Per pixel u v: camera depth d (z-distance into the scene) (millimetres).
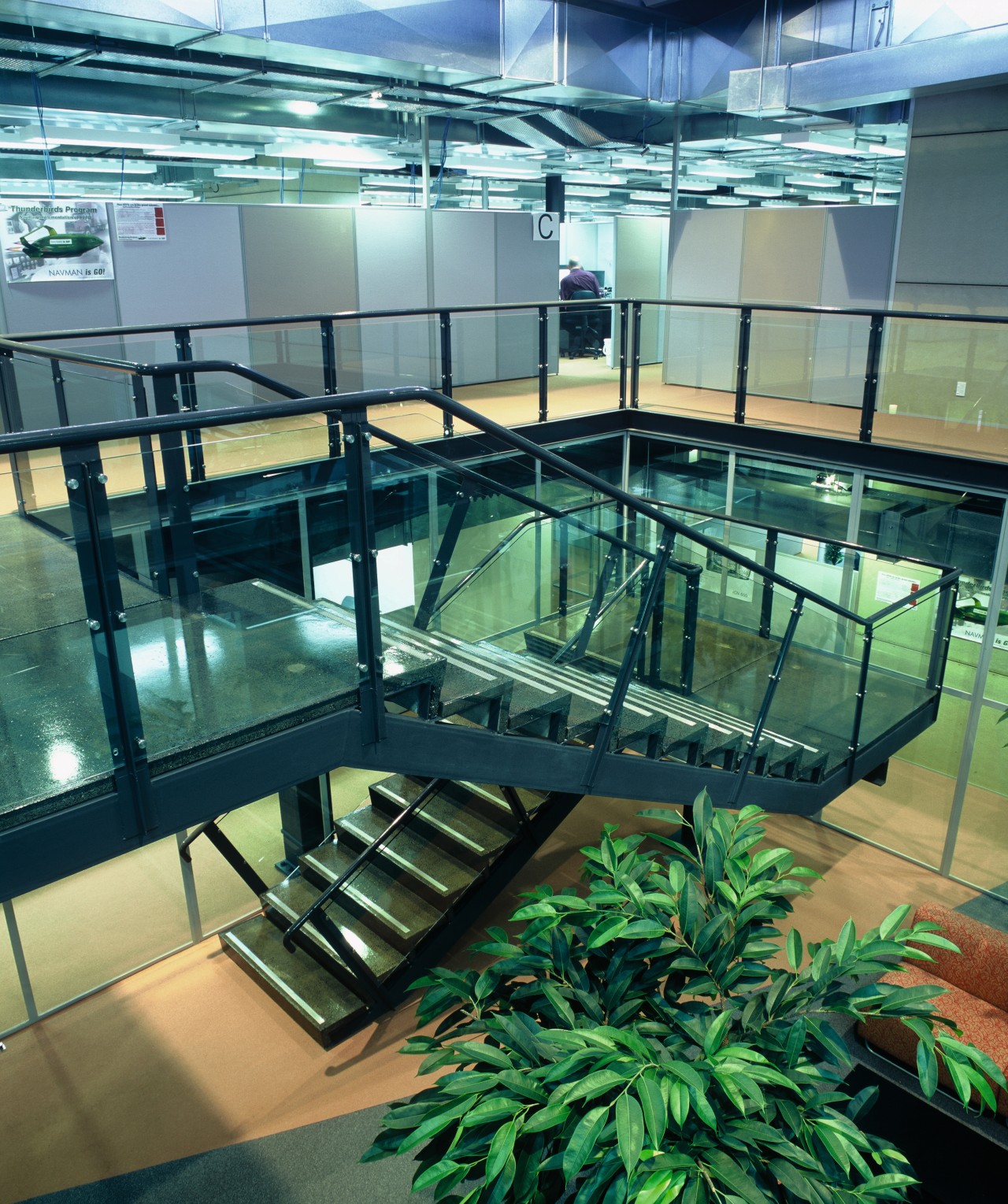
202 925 7188
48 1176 5133
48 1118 5547
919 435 8023
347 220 10320
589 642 4699
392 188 10758
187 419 2863
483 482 3930
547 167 12211
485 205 11812
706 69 11109
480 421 3646
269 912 6695
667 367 9875
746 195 10992
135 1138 5367
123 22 7652
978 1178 4551
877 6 9414
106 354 8562
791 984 3359
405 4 9055
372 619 3576
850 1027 5844
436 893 6117
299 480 3268
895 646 6672
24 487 2744
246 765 3311
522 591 4305
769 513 9203
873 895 7773
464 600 4023
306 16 8508
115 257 8797
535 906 3346
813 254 10406
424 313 8062
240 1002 6449
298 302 10156
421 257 11055
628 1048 2895
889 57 8477
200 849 7176
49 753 2967
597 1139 2578
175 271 9211
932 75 8164
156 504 2945
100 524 2809
